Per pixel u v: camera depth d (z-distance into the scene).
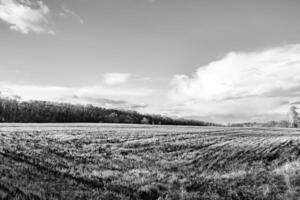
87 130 38.41
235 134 44.56
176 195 12.74
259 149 28.72
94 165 17.08
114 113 169.25
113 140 28.72
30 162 14.45
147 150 24.56
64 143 24.25
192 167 19.86
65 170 14.30
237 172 18.94
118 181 13.98
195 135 38.03
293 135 47.31
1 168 11.65
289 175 17.22
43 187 10.58
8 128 38.16
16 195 8.95
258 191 14.23
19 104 151.38
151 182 14.45
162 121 181.12
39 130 35.03
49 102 174.50
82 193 10.94
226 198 13.17
